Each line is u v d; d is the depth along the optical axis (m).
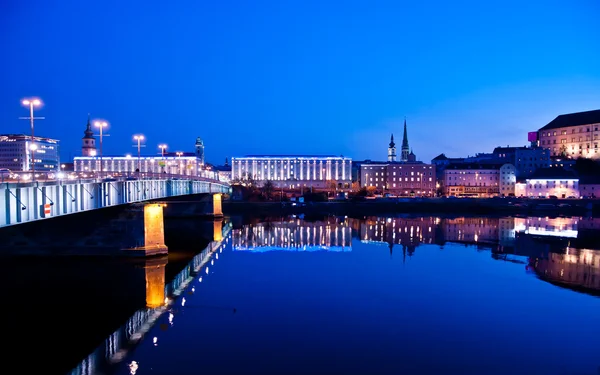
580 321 42.50
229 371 31.47
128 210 70.00
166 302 48.28
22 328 40.72
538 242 98.25
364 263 72.12
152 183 76.88
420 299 49.69
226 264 71.06
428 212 197.50
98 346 36.19
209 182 131.88
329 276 61.81
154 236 71.88
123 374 31.03
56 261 68.69
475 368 32.38
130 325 41.25
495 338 38.06
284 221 153.12
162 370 31.67
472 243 96.62
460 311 45.38
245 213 189.25
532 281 58.66
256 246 92.50
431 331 39.56
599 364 33.25
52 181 43.41
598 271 65.31
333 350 35.22
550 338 38.19
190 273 63.44
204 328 40.22
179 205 148.25
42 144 183.62
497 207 198.62
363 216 176.25
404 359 33.72
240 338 37.62
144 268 65.38
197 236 108.00
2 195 35.81
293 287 55.16
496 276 61.69
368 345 36.28
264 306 46.75
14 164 177.25
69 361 33.41
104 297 50.41
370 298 50.06
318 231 122.06
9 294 51.69
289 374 31.11
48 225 69.56
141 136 126.50
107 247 69.69
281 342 36.78
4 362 33.62
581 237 107.56
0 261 67.94
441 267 68.44
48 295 51.31
